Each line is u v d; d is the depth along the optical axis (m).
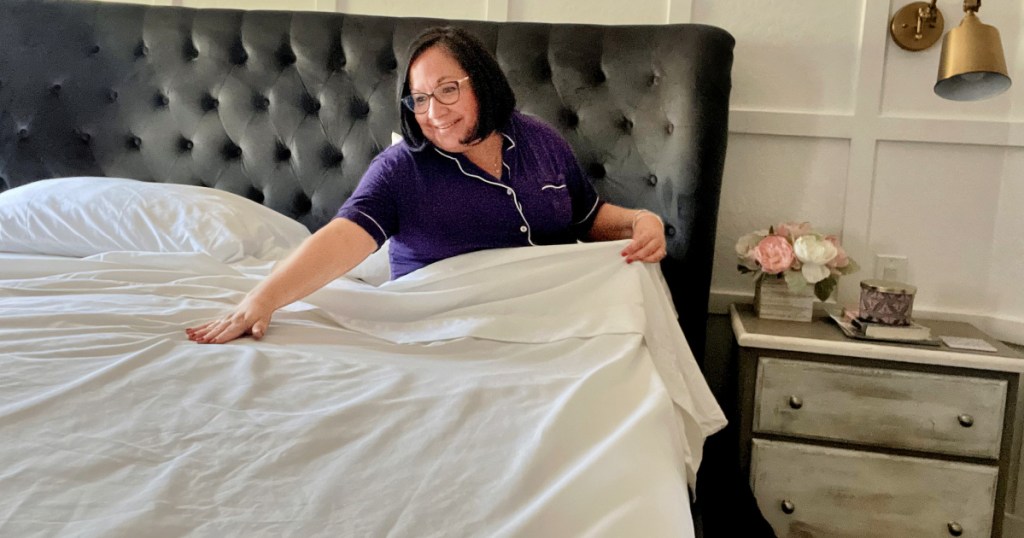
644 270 1.50
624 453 0.87
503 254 1.49
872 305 1.72
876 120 2.05
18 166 2.37
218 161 2.27
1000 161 2.00
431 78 1.45
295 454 0.84
